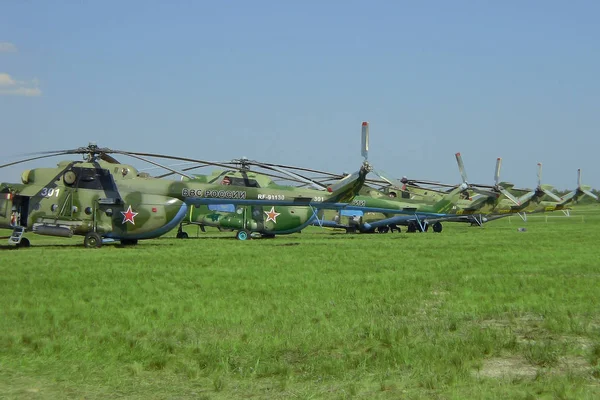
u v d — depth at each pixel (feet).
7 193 92.58
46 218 94.12
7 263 69.82
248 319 39.32
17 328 36.96
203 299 46.57
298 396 25.85
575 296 48.32
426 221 181.98
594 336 35.27
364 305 44.93
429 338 34.68
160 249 93.25
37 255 80.43
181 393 26.40
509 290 51.85
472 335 34.91
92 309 42.29
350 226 178.70
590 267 70.13
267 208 136.77
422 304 45.91
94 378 28.37
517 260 78.89
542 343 33.76
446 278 59.72
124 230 97.66
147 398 25.80
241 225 134.82
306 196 122.62
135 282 55.21
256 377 28.50
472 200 204.64
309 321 38.83
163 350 32.55
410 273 64.08
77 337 34.50
